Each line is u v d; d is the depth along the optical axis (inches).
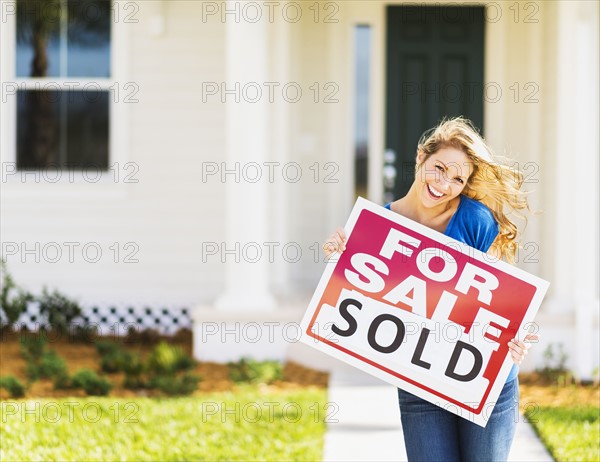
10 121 613.9
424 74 627.2
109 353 527.5
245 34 514.0
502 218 229.1
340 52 622.5
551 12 548.1
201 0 615.5
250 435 366.9
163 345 495.5
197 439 360.2
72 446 349.4
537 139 589.0
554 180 521.0
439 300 216.5
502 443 217.2
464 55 624.1
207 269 621.0
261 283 521.7
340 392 455.5
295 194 624.7
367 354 217.8
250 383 470.6
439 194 219.1
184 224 621.6
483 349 215.0
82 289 619.5
